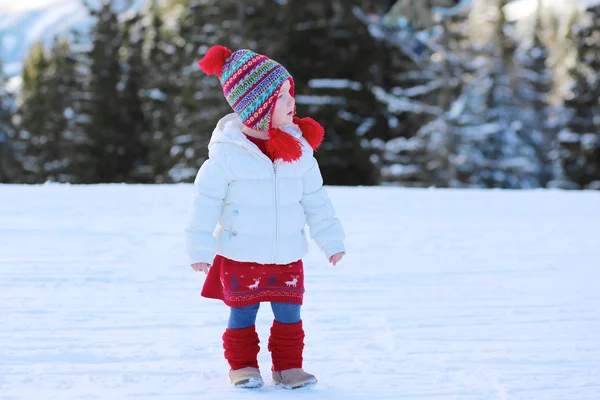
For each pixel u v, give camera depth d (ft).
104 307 18.92
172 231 31.65
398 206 44.29
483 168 154.71
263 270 13.85
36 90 202.18
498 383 13.64
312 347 16.03
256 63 14.10
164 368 14.23
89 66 187.83
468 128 150.30
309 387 13.38
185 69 155.33
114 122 181.47
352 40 142.82
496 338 17.02
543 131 188.24
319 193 14.58
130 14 200.95
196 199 13.84
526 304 20.48
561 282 23.53
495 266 25.98
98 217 35.73
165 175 156.15
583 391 13.25
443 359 15.28
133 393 12.69
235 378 13.41
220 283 14.24
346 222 36.70
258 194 13.83
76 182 172.86
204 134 149.07
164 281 22.16
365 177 138.51
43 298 19.74
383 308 19.71
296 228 14.10
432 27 145.28
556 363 15.10
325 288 22.03
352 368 14.58
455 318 18.80
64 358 14.70
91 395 12.50
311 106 132.98
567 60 218.38
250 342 13.89
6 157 201.16
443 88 152.76
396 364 14.88
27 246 27.30
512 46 188.65
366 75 142.51
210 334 16.72
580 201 49.75
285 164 14.02
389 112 147.23
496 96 174.09
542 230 35.27
